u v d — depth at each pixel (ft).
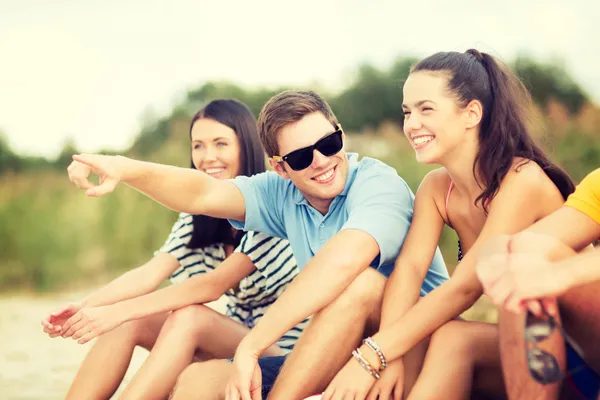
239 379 8.32
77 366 16.28
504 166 8.69
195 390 8.54
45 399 13.32
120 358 9.87
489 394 8.34
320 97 9.94
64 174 39.81
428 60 9.13
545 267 6.44
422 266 9.13
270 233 10.51
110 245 33.81
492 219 8.55
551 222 7.98
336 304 8.44
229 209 10.11
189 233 11.78
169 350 9.39
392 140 35.32
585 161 28.78
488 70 9.14
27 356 17.44
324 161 9.50
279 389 8.29
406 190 9.80
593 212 7.93
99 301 11.03
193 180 9.66
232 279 10.44
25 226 32.68
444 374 7.73
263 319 8.54
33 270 32.01
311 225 10.10
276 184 10.43
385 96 46.21
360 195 9.41
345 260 8.54
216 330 9.76
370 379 8.12
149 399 9.16
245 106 12.79
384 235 8.90
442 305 8.23
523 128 9.06
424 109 8.91
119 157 8.91
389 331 8.24
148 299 9.93
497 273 6.63
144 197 34.88
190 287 10.14
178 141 45.32
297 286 8.52
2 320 23.11
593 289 6.52
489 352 7.86
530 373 6.47
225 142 12.34
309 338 8.36
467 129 8.90
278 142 9.66
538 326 6.43
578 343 6.81
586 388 6.69
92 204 34.17
